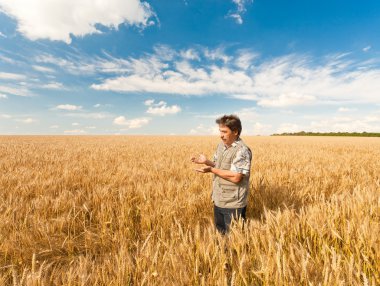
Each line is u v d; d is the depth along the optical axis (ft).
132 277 7.60
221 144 11.52
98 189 16.63
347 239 8.25
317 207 10.88
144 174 23.08
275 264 6.93
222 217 11.54
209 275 6.93
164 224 12.48
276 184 19.10
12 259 10.05
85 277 7.06
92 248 11.16
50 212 14.29
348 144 86.63
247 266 7.57
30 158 36.47
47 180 20.08
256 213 15.57
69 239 11.65
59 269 9.23
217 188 11.35
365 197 12.05
